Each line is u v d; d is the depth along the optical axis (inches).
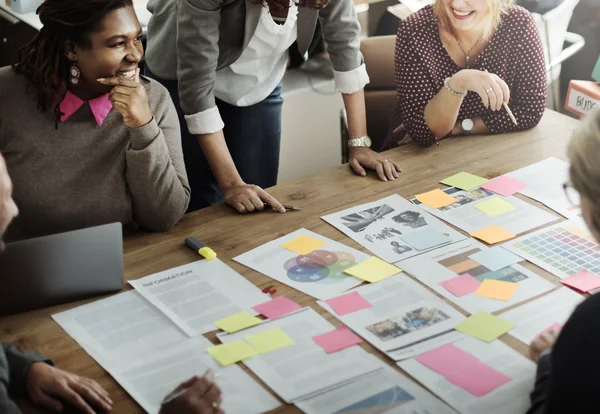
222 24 85.4
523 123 94.3
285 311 64.0
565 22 115.6
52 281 64.5
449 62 92.3
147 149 73.3
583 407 43.1
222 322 62.7
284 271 69.7
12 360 56.2
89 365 58.6
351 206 80.4
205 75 82.3
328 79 122.5
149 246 74.4
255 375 56.9
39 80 72.2
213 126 84.3
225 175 84.0
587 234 73.9
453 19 90.3
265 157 103.2
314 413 52.9
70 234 64.1
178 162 79.7
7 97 73.4
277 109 101.2
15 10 133.1
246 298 65.9
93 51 70.9
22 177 74.4
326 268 69.9
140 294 66.8
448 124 92.3
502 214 77.7
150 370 57.7
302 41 89.1
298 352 59.1
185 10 79.0
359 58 91.0
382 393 54.6
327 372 56.9
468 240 73.7
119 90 71.8
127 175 75.3
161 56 93.4
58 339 61.4
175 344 60.4
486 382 55.4
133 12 72.5
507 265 69.6
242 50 87.8
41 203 75.3
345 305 64.5
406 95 93.3
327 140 127.0
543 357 53.8
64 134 74.3
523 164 87.0
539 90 92.5
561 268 68.9
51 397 54.6
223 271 69.9
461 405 53.4
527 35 91.0
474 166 87.3
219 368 57.6
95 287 66.2
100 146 75.3
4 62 144.9
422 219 77.4
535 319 62.3
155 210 75.7
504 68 92.5
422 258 71.0
